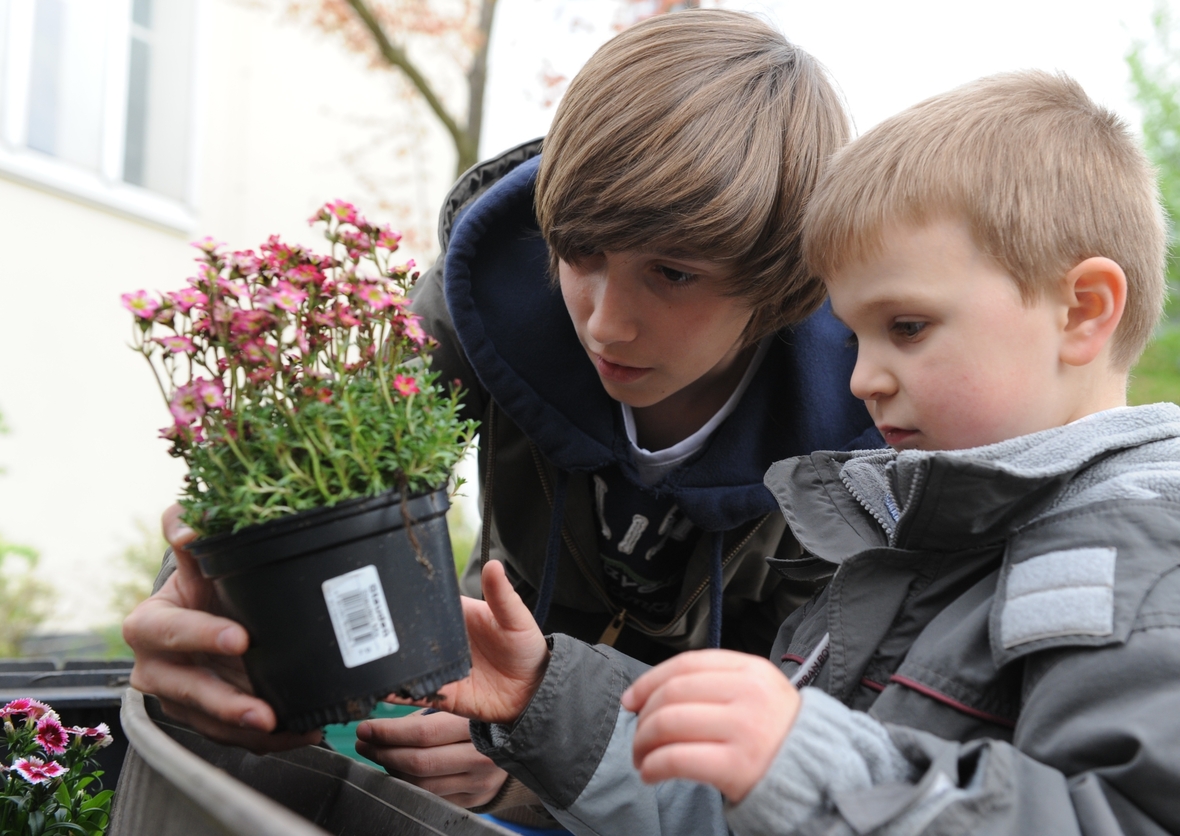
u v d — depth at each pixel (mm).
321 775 1115
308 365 927
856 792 713
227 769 1180
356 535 860
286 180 7914
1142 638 765
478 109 6316
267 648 872
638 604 1730
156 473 6781
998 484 901
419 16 6074
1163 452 938
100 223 6570
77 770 1362
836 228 1037
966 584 976
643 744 757
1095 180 1007
